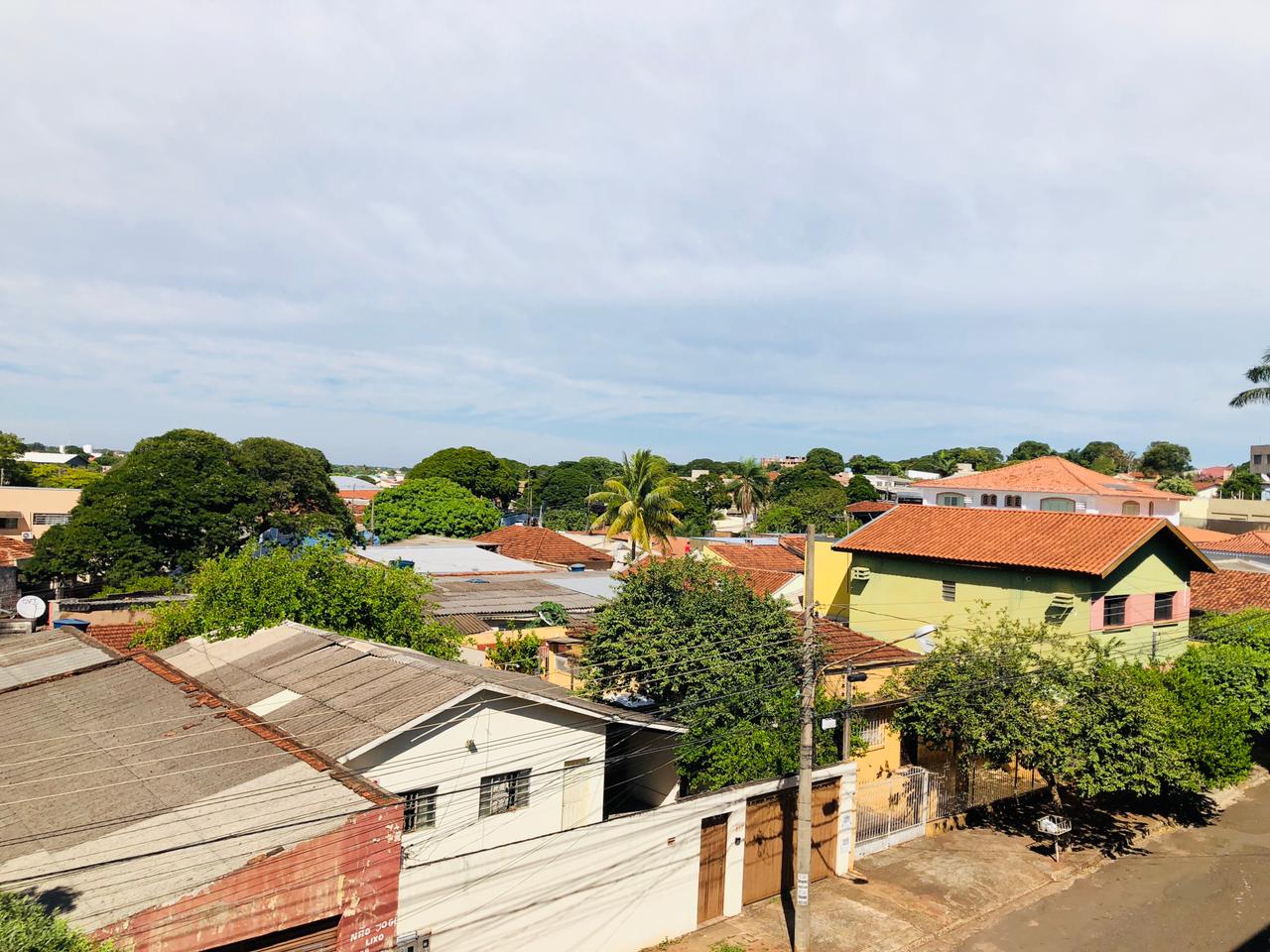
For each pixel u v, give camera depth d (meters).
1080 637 22.81
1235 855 19.27
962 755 20.00
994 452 127.19
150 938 8.45
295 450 48.84
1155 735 18.34
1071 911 16.42
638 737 19.62
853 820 17.98
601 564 50.50
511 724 14.41
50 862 9.18
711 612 19.58
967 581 26.06
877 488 106.69
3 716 14.22
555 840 13.05
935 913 16.14
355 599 22.77
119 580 36.88
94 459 117.56
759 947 14.66
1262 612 28.45
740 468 92.19
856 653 22.14
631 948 14.17
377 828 10.38
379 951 10.41
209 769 11.64
